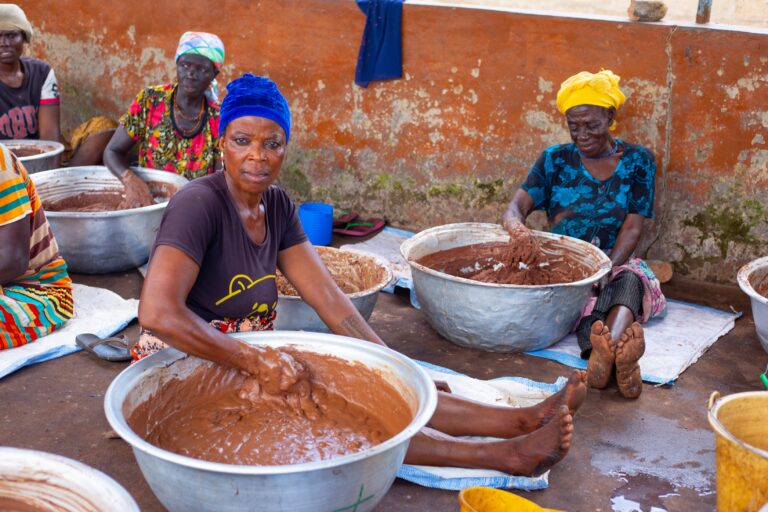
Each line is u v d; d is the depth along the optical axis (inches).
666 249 185.0
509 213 161.6
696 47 169.9
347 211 215.6
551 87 183.8
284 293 155.0
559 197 165.2
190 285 95.8
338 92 207.0
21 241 130.2
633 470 113.0
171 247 94.7
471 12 186.7
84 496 67.1
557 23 179.3
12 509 70.5
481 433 110.1
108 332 145.6
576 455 116.0
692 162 177.2
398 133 203.3
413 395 92.4
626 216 162.1
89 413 121.4
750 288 141.2
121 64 235.1
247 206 103.3
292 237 111.9
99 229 165.3
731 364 146.8
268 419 96.7
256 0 209.5
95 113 244.7
